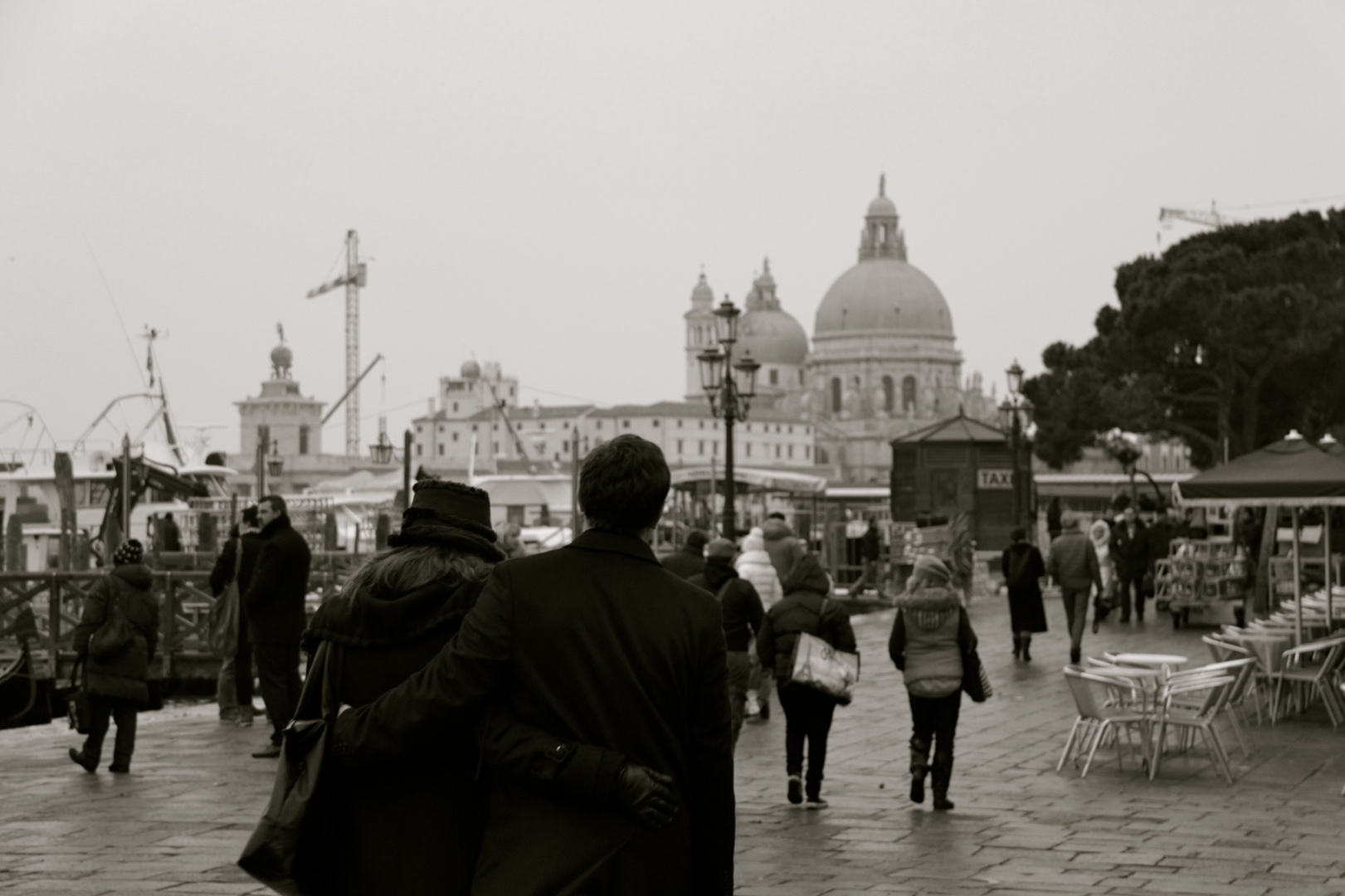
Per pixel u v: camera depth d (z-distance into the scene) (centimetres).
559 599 543
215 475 5744
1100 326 9225
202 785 1351
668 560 1744
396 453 17662
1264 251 8469
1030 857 1086
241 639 1820
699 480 5916
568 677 536
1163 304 8006
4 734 1780
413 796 559
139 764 1491
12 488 5506
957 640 1288
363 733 548
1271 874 1027
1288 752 1653
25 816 1192
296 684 1540
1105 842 1145
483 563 596
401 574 586
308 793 553
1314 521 4181
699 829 554
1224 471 2030
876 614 3944
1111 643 3041
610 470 561
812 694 1292
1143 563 3562
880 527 5125
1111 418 8012
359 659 576
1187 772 1513
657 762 539
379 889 555
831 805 1316
